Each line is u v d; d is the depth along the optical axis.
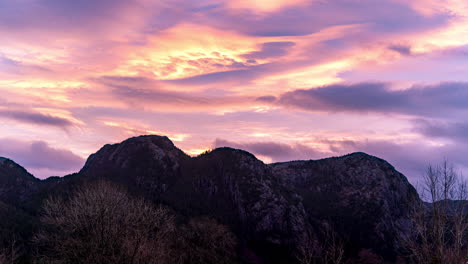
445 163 23.45
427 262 21.34
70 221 34.31
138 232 34.66
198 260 89.44
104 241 33.09
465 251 20.25
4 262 40.59
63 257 33.16
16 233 80.88
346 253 135.00
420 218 22.41
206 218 134.00
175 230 89.38
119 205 38.16
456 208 21.89
